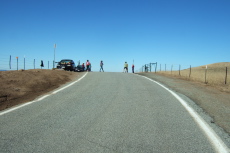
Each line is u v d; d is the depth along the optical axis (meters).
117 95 11.02
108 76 22.80
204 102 9.34
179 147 4.72
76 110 7.88
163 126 6.11
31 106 8.51
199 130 5.81
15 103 9.12
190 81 18.42
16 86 12.28
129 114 7.36
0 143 4.87
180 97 10.46
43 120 6.62
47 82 15.12
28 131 5.64
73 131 5.66
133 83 16.28
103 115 7.23
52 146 4.73
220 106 8.60
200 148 4.69
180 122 6.50
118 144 4.85
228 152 4.53
